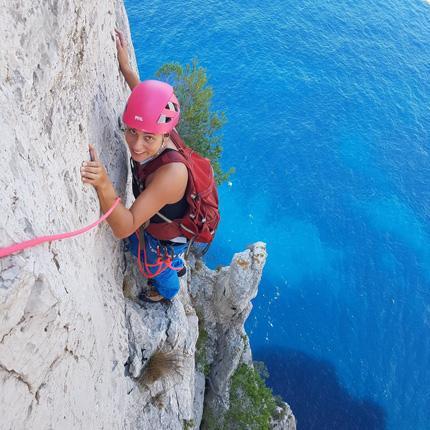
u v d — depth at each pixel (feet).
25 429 10.39
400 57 178.40
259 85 158.81
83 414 14.32
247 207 136.26
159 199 15.46
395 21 188.65
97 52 17.34
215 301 65.26
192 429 33.45
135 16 162.71
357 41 178.60
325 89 163.22
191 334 31.60
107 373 18.60
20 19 11.07
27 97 11.44
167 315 26.45
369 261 131.64
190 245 18.20
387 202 143.43
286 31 173.27
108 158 18.31
